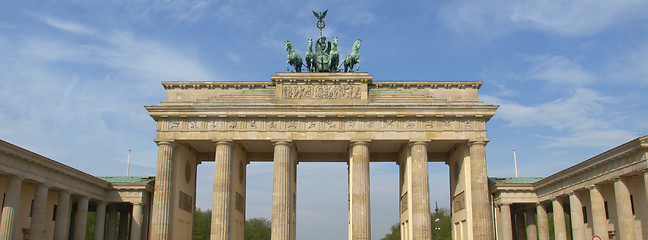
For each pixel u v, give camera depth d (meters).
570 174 84.12
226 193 91.56
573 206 84.38
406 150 98.06
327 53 104.56
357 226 90.12
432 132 93.62
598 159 75.38
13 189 69.94
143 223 96.38
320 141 95.00
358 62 100.81
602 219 76.81
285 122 94.19
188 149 102.00
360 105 92.94
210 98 96.75
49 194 88.75
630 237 69.38
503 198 97.38
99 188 93.69
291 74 96.00
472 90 99.56
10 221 69.19
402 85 98.75
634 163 67.31
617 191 71.69
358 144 93.12
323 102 95.31
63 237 82.81
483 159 92.88
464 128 93.94
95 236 93.38
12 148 67.75
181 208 97.56
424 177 91.88
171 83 98.25
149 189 97.12
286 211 90.81
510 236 95.19
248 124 94.06
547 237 95.12
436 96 98.88
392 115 93.50
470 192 94.00
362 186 91.44
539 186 95.31
